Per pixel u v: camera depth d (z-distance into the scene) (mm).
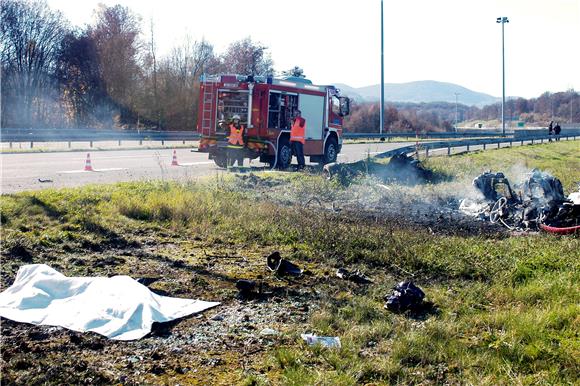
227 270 8703
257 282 8102
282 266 8633
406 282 7469
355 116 85062
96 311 6539
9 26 61375
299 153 24500
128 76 64125
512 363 5566
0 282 7648
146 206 12617
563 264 9047
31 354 5484
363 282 8328
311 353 5707
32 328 6195
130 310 6484
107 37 64500
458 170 24500
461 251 9797
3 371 5066
